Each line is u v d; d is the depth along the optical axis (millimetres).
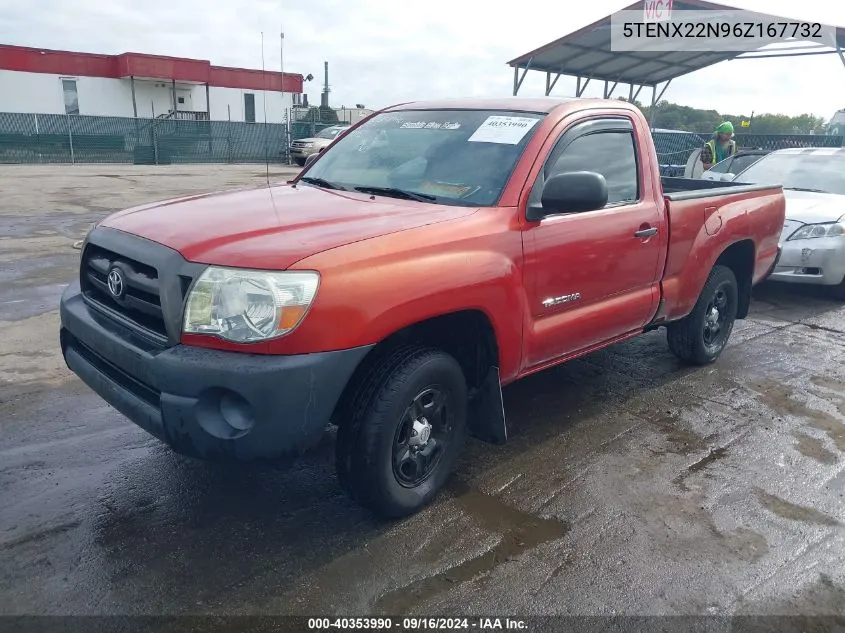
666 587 2760
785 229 7285
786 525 3234
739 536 3131
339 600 2611
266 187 4004
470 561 2871
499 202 3301
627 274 4004
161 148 28031
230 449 2562
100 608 2516
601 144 3920
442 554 2910
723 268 5113
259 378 2477
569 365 5277
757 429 4270
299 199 3475
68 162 26812
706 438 4121
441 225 3014
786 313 7148
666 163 18188
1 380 4504
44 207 12672
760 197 5336
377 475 2883
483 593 2682
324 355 2557
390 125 4215
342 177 3975
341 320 2578
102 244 3045
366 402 2832
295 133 30531
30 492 3240
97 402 4238
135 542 2904
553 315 3607
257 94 36438
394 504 3021
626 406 4551
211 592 2625
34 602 2529
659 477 3635
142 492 3285
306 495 3320
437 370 2998
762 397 4793
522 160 3432
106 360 2922
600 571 2838
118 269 2854
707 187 6074
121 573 2711
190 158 28594
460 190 3447
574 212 3381
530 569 2832
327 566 2803
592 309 3850
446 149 3730
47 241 9266
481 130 3746
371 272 2674
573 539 3053
